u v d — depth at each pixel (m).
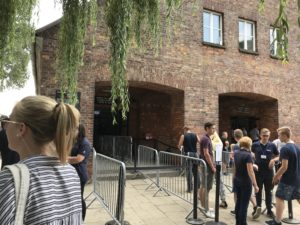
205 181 6.80
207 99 12.15
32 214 1.40
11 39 5.75
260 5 5.09
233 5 13.12
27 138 1.63
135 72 10.88
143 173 10.38
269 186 6.87
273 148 6.86
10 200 1.36
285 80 14.15
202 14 12.40
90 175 9.66
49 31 9.68
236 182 5.94
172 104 12.45
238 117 15.56
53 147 1.67
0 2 5.62
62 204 1.54
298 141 14.27
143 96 14.55
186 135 9.34
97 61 10.29
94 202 7.65
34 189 1.44
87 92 10.07
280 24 3.15
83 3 6.33
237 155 5.96
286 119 14.05
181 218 6.62
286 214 7.13
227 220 6.56
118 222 5.57
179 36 11.77
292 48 14.38
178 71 11.67
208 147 7.14
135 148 12.23
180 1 6.97
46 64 9.59
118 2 5.60
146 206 7.49
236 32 13.09
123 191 5.60
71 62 6.21
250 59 13.30
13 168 1.45
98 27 10.32
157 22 6.32
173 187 8.42
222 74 12.56
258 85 13.38
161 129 13.85
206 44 12.32
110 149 12.41
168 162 9.29
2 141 5.42
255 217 6.66
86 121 9.98
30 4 6.02
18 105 1.65
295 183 5.86
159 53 11.34
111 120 14.48
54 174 1.57
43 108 1.63
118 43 5.51
